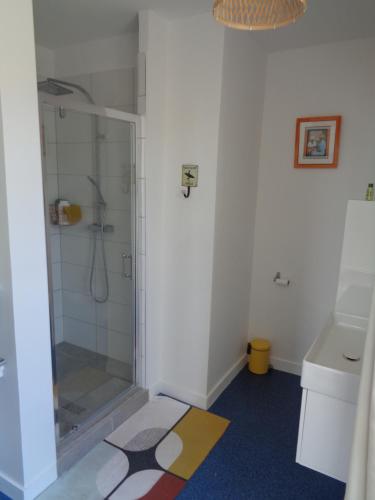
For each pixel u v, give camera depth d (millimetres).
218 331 2477
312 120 2475
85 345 2738
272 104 2619
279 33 2234
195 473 1906
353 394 1365
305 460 1525
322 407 1444
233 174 2357
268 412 2416
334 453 1454
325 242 2592
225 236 2375
